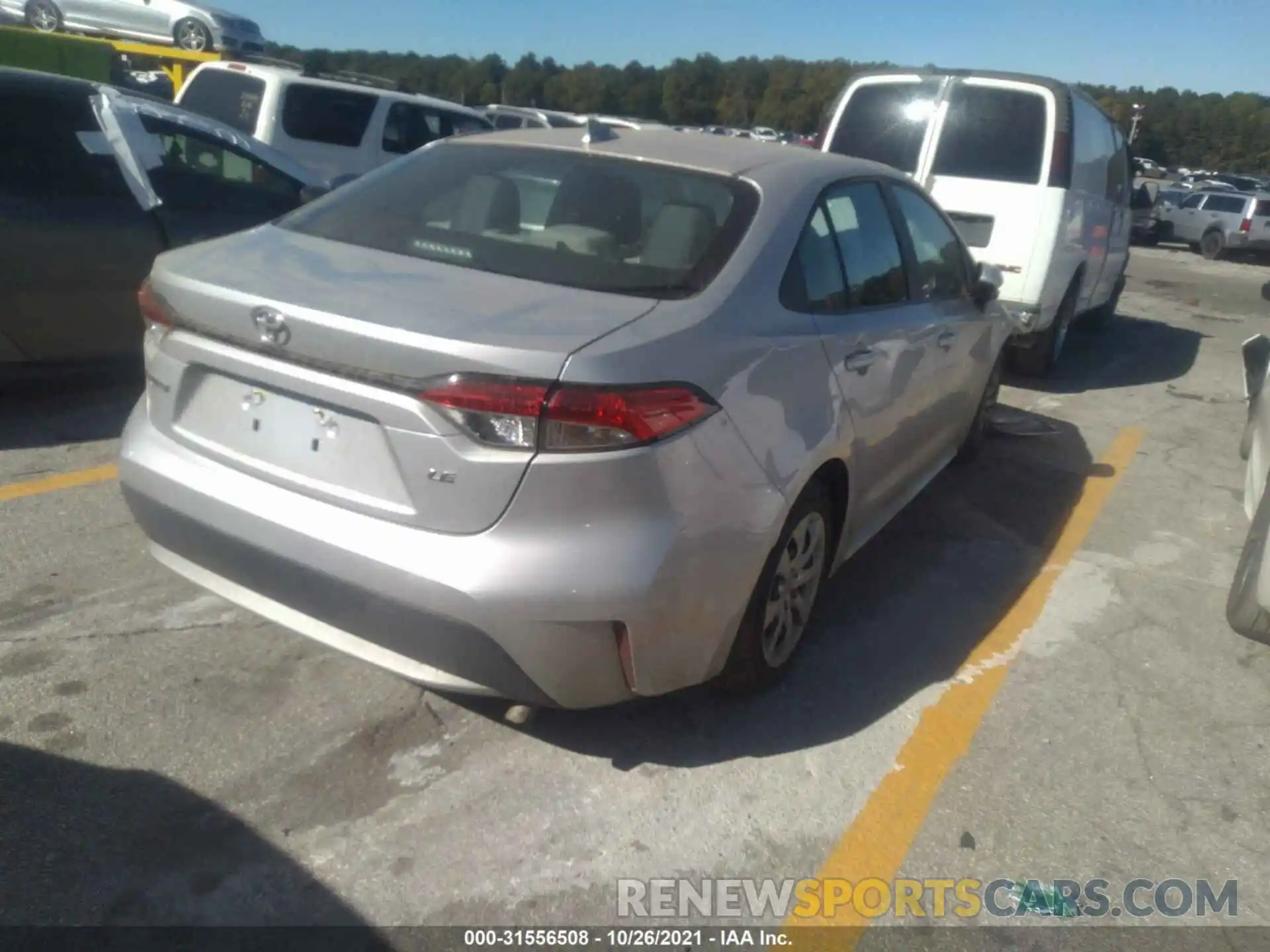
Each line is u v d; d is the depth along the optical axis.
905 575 4.70
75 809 2.82
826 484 3.65
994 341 5.54
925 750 3.40
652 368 2.70
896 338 3.99
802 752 3.33
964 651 4.06
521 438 2.57
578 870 2.78
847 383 3.56
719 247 3.24
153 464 3.12
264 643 3.64
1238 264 25.36
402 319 2.66
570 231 3.32
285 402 2.88
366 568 2.71
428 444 2.62
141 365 6.02
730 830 2.97
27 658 3.45
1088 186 8.53
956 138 8.07
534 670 2.71
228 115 10.64
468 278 3.01
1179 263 23.98
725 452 2.88
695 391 2.79
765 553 3.08
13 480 4.81
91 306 5.59
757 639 3.32
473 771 3.11
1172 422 7.87
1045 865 2.96
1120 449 6.98
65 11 15.33
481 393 2.55
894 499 4.53
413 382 2.62
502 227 3.38
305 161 10.59
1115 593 4.71
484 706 3.40
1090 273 9.36
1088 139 8.52
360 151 10.91
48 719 3.16
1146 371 9.88
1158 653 4.20
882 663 3.91
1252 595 3.98
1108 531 5.46
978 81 8.06
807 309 3.45
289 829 2.83
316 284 2.88
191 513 3.02
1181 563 5.12
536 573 2.61
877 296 4.01
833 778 3.22
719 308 3.04
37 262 5.33
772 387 3.11
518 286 2.99
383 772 3.07
